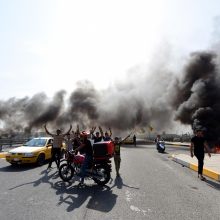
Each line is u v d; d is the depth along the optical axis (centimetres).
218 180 886
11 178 921
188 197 663
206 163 1245
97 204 599
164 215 521
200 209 562
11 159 1206
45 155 1320
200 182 860
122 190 745
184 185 812
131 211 546
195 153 944
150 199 645
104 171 820
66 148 1283
